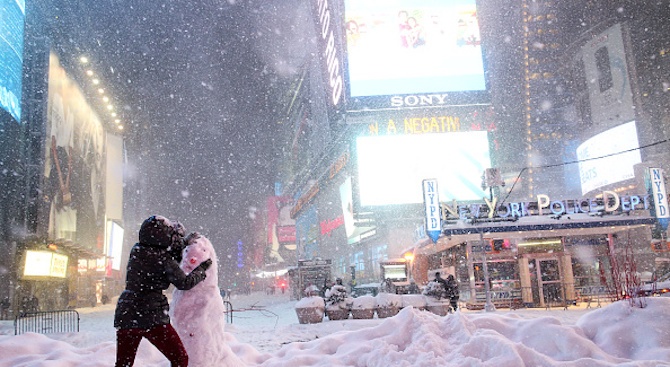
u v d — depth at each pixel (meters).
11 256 37.25
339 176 70.94
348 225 68.88
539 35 98.69
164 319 5.13
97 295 60.62
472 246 24.06
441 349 6.39
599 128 86.75
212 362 5.49
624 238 27.19
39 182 38.94
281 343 12.80
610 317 6.94
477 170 54.31
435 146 54.53
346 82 55.38
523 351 5.95
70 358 6.68
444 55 56.22
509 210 23.27
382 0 57.16
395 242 54.34
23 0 39.53
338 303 19.42
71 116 47.19
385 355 6.28
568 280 23.45
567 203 23.56
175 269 5.13
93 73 53.12
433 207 22.95
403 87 55.25
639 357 6.15
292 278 50.97
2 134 36.38
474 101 55.03
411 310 7.28
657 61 82.31
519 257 23.73
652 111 81.62
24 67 40.59
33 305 35.06
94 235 54.91
